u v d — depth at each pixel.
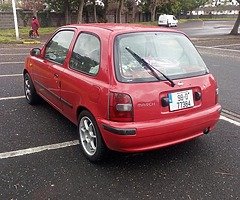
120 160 4.11
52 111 5.93
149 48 3.96
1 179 3.66
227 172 3.88
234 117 5.86
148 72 3.69
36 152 4.33
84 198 3.34
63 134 4.91
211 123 4.08
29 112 5.87
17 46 17.22
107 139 3.64
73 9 41.34
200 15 75.00
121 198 3.35
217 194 3.43
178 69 3.94
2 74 9.10
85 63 4.14
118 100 3.47
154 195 3.40
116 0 42.22
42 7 37.97
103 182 3.63
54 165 3.98
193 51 4.35
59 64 4.80
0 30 30.05
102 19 44.69
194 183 3.63
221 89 7.96
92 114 3.82
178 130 3.72
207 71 4.21
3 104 6.31
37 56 5.76
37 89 5.84
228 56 14.46
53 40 5.30
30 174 3.78
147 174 3.80
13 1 19.34
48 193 3.42
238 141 4.76
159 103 3.61
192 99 3.88
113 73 3.61
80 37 4.45
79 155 4.25
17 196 3.36
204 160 4.16
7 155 4.23
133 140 3.50
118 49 3.75
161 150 4.40
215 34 29.98
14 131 5.01
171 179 3.71
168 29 4.38
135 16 53.66
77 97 4.13
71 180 3.66
